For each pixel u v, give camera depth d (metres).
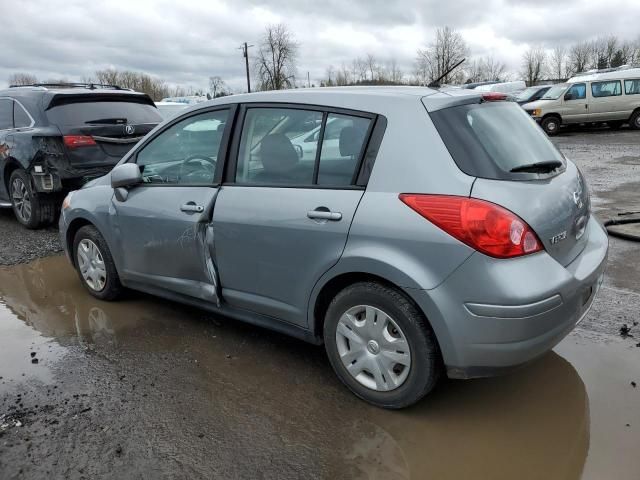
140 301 4.46
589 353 3.40
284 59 45.25
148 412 2.88
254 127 3.26
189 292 3.66
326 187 2.88
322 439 2.66
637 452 2.51
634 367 3.22
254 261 3.18
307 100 3.07
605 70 23.42
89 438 2.67
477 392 3.03
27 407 2.94
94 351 3.60
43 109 6.48
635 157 12.49
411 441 2.63
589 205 3.28
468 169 2.53
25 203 6.84
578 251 2.91
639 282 4.46
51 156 6.26
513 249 2.42
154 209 3.68
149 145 3.89
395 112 2.74
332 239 2.79
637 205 7.29
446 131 2.62
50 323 4.06
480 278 2.42
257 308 3.30
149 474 2.43
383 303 2.70
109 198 4.09
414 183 2.59
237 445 2.62
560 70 59.28
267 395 3.04
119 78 54.53
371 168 2.73
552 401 2.92
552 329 2.54
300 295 3.03
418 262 2.53
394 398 2.79
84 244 4.44
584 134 19.20
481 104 2.93
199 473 2.43
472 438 2.65
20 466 2.49
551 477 2.38
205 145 3.52
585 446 2.56
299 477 2.40
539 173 2.78
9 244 6.27
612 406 2.86
